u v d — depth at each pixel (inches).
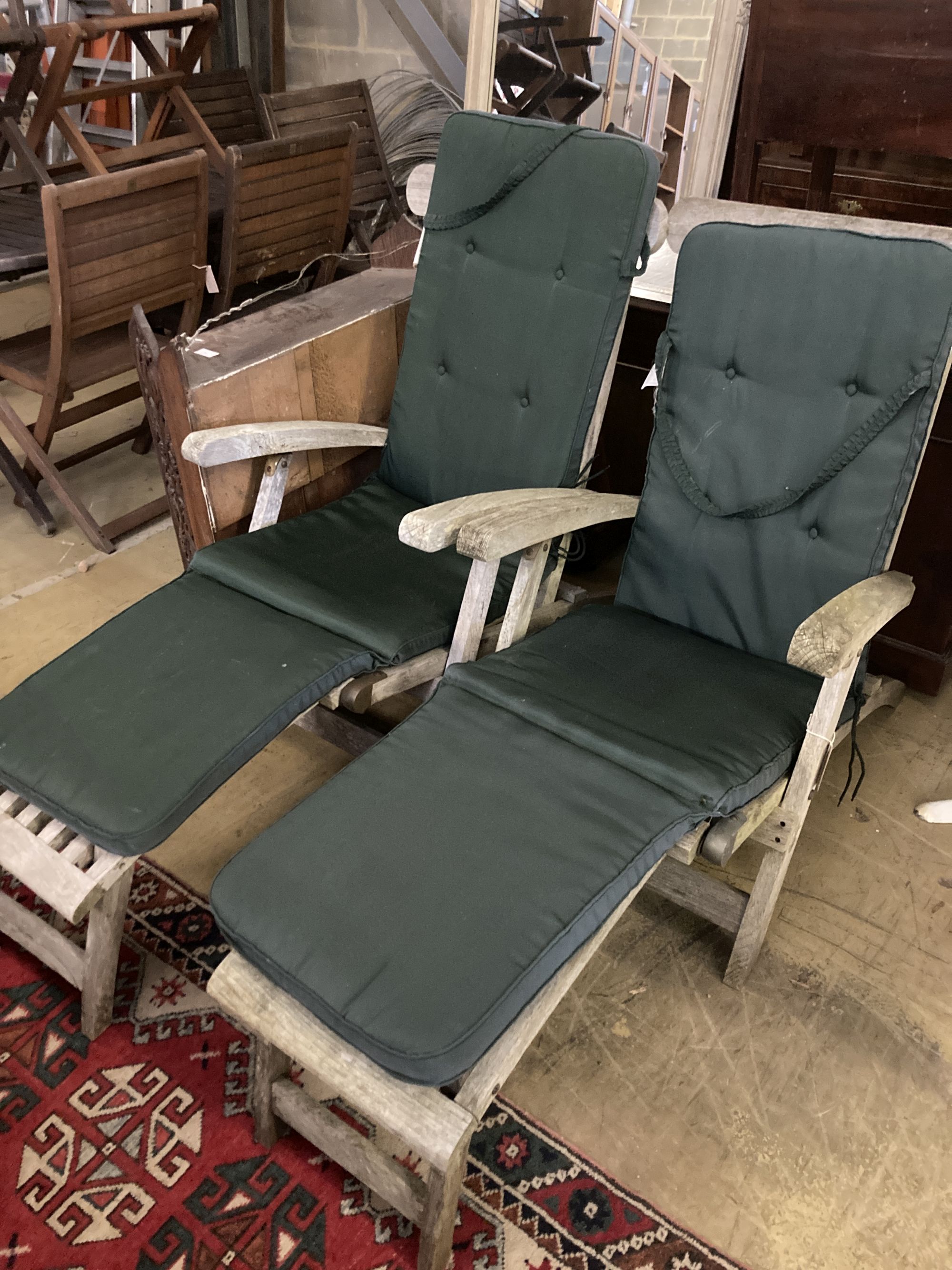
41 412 99.7
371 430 83.2
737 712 61.3
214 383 70.9
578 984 64.4
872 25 80.9
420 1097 43.6
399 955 44.9
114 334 109.5
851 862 75.4
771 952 67.4
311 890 47.6
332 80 131.8
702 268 67.4
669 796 53.8
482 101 105.9
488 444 78.4
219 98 129.6
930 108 81.1
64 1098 55.6
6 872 69.1
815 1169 54.6
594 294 71.9
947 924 70.6
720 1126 56.5
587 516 69.2
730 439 68.2
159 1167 52.7
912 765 85.3
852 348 62.6
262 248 106.3
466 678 61.9
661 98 96.3
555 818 52.0
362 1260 49.4
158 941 65.4
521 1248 50.2
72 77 154.9
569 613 80.6
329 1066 44.9
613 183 69.7
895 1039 62.2
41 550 105.7
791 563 66.8
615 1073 59.1
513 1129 55.6
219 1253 49.3
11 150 131.5
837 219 79.3
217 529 76.3
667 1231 51.3
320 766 80.9
